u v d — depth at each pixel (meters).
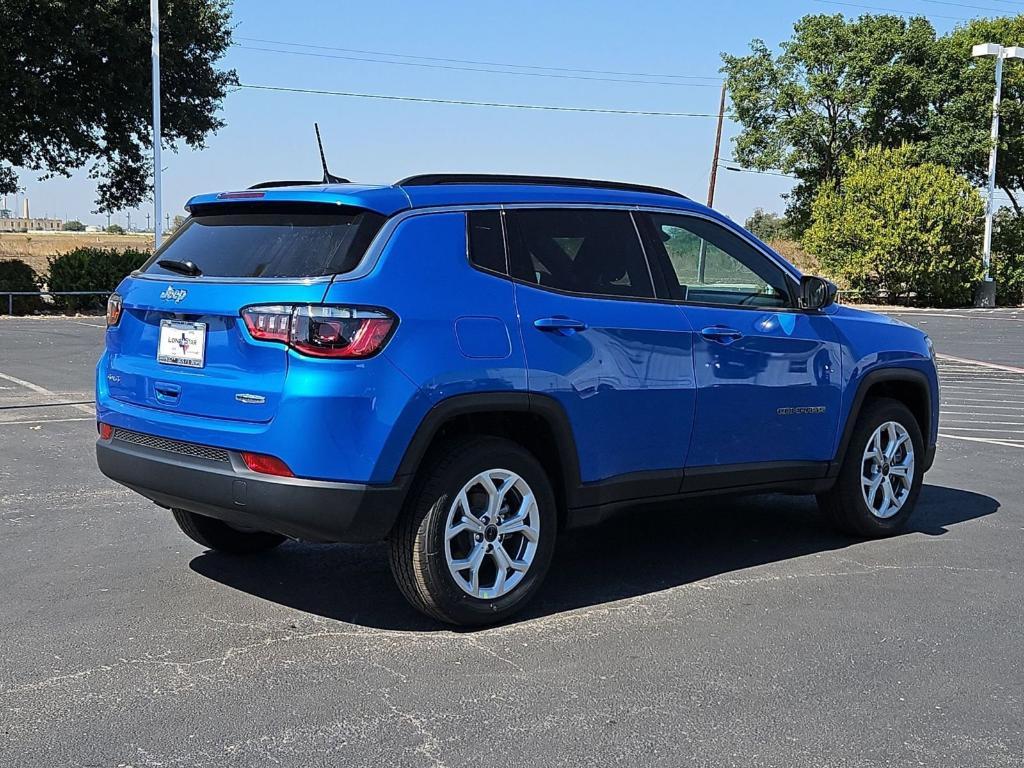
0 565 5.38
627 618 4.78
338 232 4.36
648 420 5.02
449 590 4.41
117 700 3.78
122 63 27.31
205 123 30.23
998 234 42.25
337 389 4.08
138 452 4.63
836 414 5.89
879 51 45.00
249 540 5.62
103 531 6.06
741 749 3.49
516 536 4.70
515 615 4.77
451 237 4.52
